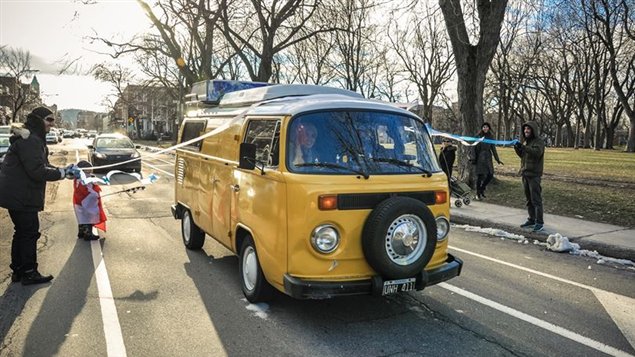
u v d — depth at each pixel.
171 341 4.18
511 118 58.88
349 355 3.95
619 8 34.00
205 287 5.61
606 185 14.20
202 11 20.11
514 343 4.26
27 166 5.28
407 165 4.74
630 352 4.14
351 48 27.98
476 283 5.98
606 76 50.22
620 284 6.09
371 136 4.74
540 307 5.18
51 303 5.04
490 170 12.93
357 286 4.17
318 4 21.08
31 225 5.55
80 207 7.84
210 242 7.90
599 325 4.71
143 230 8.77
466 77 14.41
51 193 13.89
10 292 5.36
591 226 9.42
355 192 4.23
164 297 5.27
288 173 4.30
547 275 6.43
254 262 4.99
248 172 4.98
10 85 71.56
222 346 4.10
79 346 4.07
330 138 4.58
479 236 8.97
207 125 6.90
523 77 45.53
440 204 4.72
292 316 4.76
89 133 112.38
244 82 7.61
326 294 4.10
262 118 5.09
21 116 87.31
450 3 14.16
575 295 5.61
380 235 4.07
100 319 4.64
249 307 4.98
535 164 8.93
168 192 14.12
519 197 12.69
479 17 14.29
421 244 4.28
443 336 4.36
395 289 4.28
